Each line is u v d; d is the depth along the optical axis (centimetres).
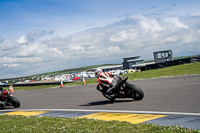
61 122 625
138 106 783
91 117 697
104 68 11306
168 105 745
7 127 634
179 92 1007
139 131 459
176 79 1633
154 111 674
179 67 2669
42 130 548
